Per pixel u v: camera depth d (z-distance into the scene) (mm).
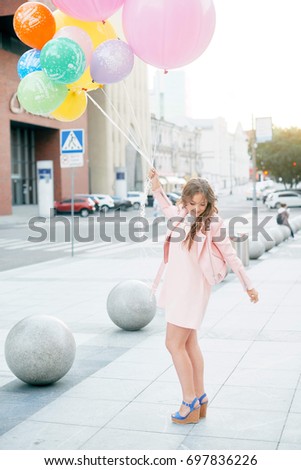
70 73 4934
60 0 4984
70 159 16750
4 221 38125
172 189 95688
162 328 7836
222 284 11539
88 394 5176
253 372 5707
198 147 116625
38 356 5301
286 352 6422
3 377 5781
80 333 7641
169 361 6184
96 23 5473
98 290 11352
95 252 19328
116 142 68375
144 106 76875
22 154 54031
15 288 11742
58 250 20266
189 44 5152
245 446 3998
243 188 143250
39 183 42406
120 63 5207
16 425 4477
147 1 4941
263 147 72562
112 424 4445
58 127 52562
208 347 6684
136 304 7594
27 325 5496
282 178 75188
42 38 5230
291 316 8367
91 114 65375
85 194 56000
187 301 4277
